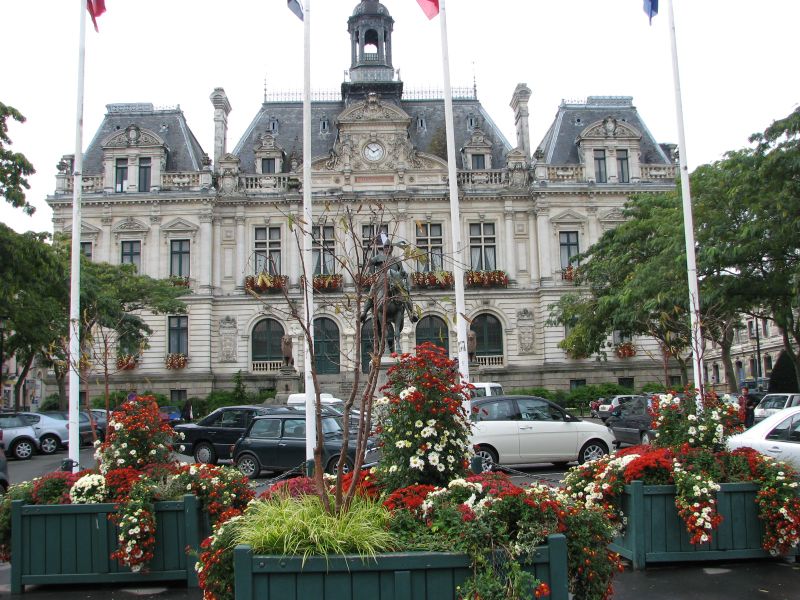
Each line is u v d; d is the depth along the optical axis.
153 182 51.78
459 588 6.78
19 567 10.04
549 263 52.09
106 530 10.09
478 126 57.84
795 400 29.23
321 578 6.88
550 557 7.00
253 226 52.44
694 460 10.87
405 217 51.97
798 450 13.88
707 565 10.79
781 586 9.77
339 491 7.85
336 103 59.44
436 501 7.84
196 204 51.62
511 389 50.56
